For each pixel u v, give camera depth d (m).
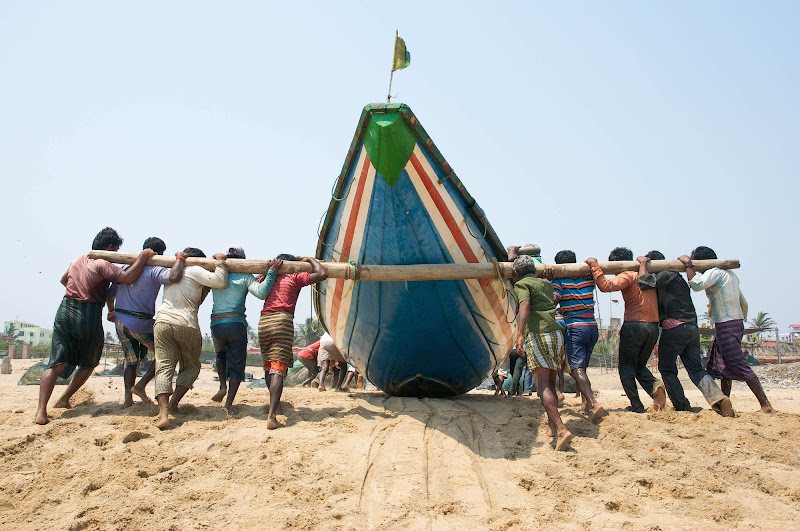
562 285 7.23
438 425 6.36
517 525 4.22
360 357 8.32
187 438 5.88
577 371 6.83
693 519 4.39
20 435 5.86
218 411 6.87
